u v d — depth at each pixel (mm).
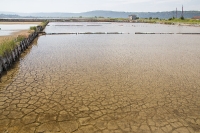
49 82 8523
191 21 73000
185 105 6496
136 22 84562
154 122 5363
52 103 6418
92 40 24266
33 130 4816
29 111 5824
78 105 6312
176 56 15227
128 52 16531
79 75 9633
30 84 8227
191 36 30500
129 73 10188
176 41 24453
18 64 11711
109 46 19750
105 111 5938
